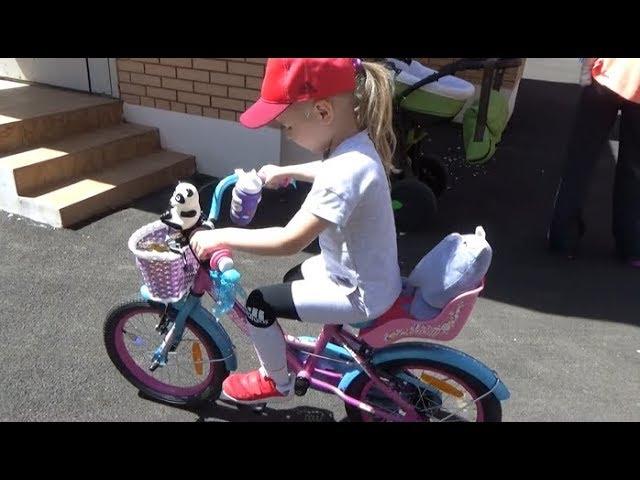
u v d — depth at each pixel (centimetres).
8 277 337
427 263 199
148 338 258
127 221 412
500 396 210
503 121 424
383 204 185
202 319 230
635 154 371
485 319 332
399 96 389
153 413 249
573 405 268
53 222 395
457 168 574
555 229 404
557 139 681
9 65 550
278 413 254
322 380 229
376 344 207
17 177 395
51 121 454
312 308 200
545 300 354
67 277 341
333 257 195
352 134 185
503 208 486
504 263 396
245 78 466
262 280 357
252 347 293
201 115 496
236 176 217
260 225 422
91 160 452
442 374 214
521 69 818
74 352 280
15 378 261
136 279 344
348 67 175
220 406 255
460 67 374
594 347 312
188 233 206
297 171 221
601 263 401
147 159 493
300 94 174
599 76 351
